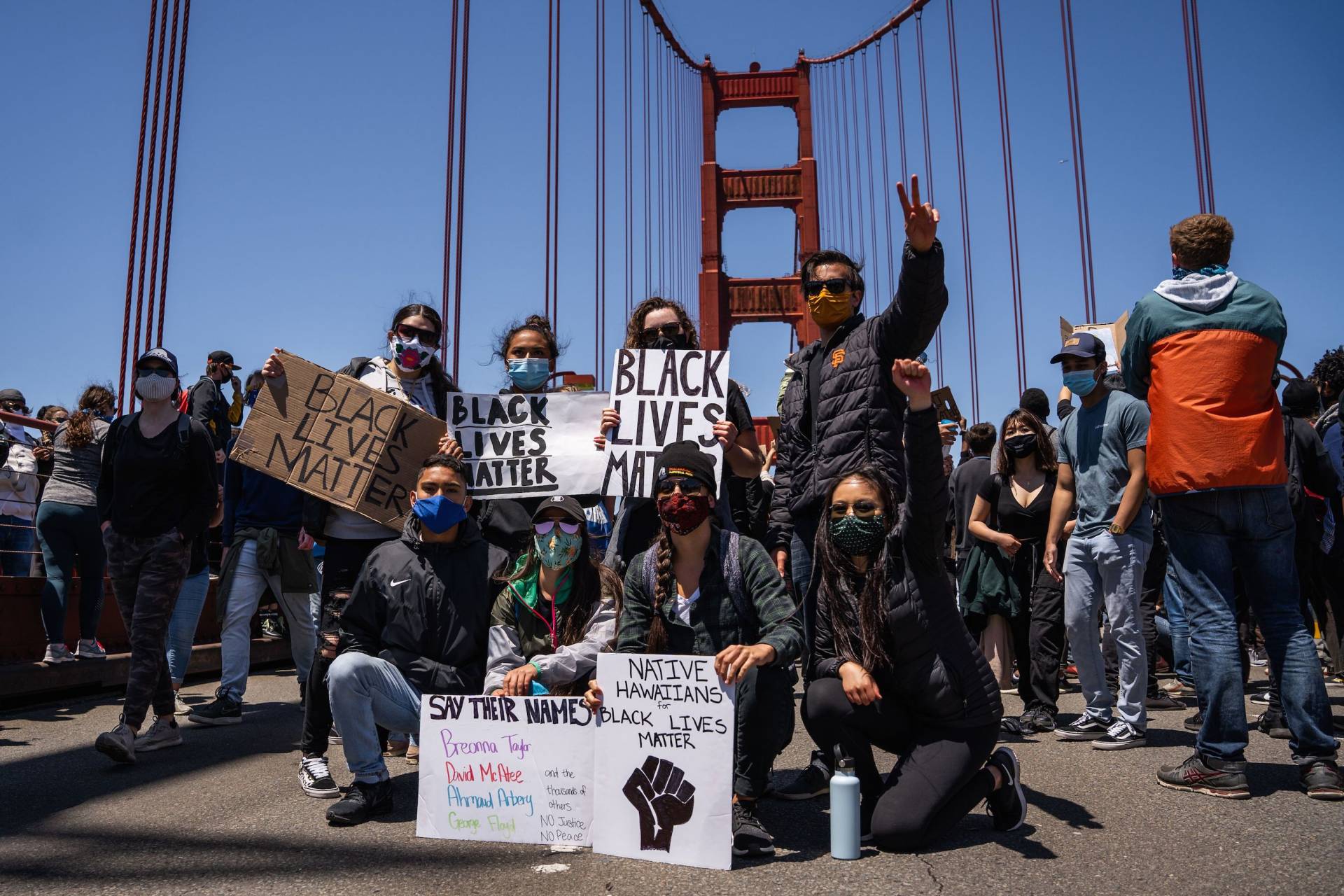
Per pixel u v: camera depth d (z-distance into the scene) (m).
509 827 3.01
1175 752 4.20
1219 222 3.66
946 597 3.03
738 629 3.08
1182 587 3.61
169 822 3.29
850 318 3.94
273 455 4.24
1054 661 4.87
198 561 5.46
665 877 2.66
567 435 4.46
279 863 2.80
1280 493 3.53
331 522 4.29
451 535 3.51
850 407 3.69
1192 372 3.57
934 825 2.85
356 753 3.31
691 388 4.17
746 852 2.84
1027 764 4.04
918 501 2.94
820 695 3.12
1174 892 2.46
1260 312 3.56
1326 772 3.34
